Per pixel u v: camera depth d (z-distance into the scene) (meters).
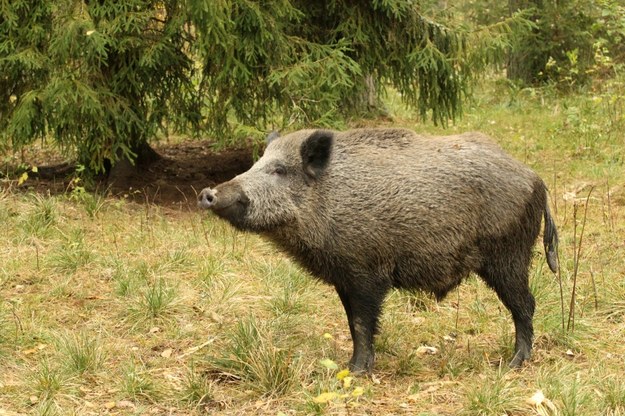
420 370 6.36
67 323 7.21
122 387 5.84
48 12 9.86
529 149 13.52
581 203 10.59
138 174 12.02
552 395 5.62
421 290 6.38
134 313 7.26
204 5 9.38
